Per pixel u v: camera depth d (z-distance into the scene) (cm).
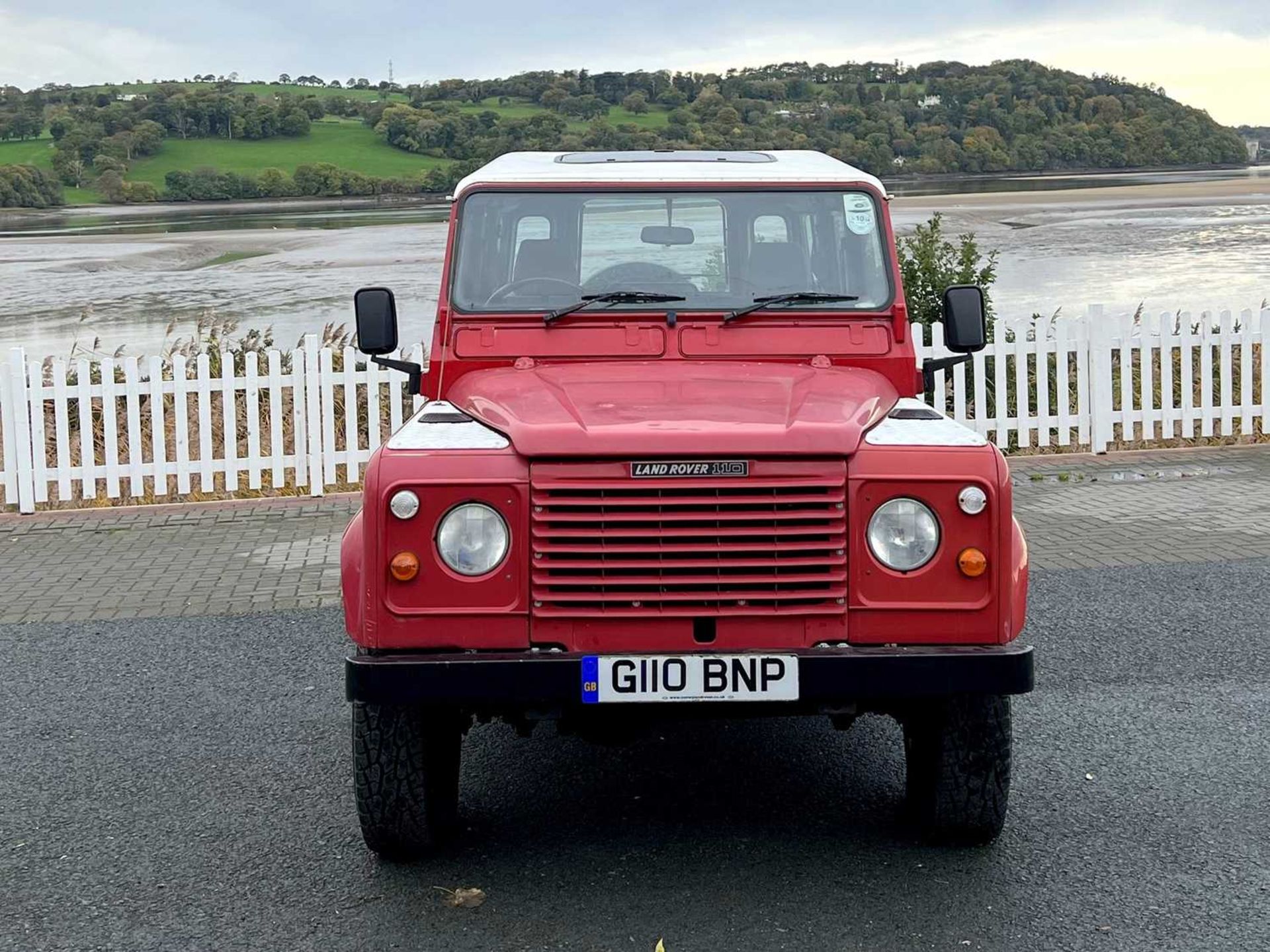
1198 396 1368
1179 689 630
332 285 3148
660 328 539
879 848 471
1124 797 510
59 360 1202
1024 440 1280
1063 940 402
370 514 423
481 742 595
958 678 414
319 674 685
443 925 420
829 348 538
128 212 9488
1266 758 546
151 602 834
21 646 745
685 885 444
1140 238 4006
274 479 1175
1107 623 736
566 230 550
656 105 11494
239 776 552
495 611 421
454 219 552
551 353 535
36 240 5603
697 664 415
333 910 433
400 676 413
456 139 13325
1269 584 805
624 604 422
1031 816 495
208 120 14012
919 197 6800
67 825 506
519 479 421
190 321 2500
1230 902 425
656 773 552
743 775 548
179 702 647
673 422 437
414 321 2325
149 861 473
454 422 470
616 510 421
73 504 1177
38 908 439
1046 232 4256
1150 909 421
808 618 423
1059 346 1276
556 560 422
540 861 467
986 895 432
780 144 8550
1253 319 1298
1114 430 1350
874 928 412
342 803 522
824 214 553
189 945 412
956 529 423
